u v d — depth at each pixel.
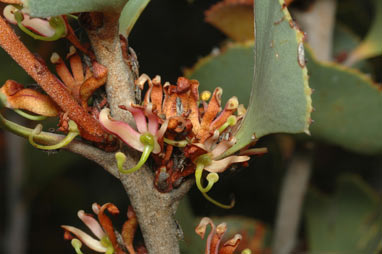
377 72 0.36
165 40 0.52
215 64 0.28
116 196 0.55
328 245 0.34
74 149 0.21
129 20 0.22
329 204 0.34
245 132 0.21
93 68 0.21
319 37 0.31
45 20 0.21
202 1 0.51
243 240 0.34
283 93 0.20
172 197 0.22
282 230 0.32
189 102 0.21
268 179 0.39
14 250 0.45
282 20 0.20
